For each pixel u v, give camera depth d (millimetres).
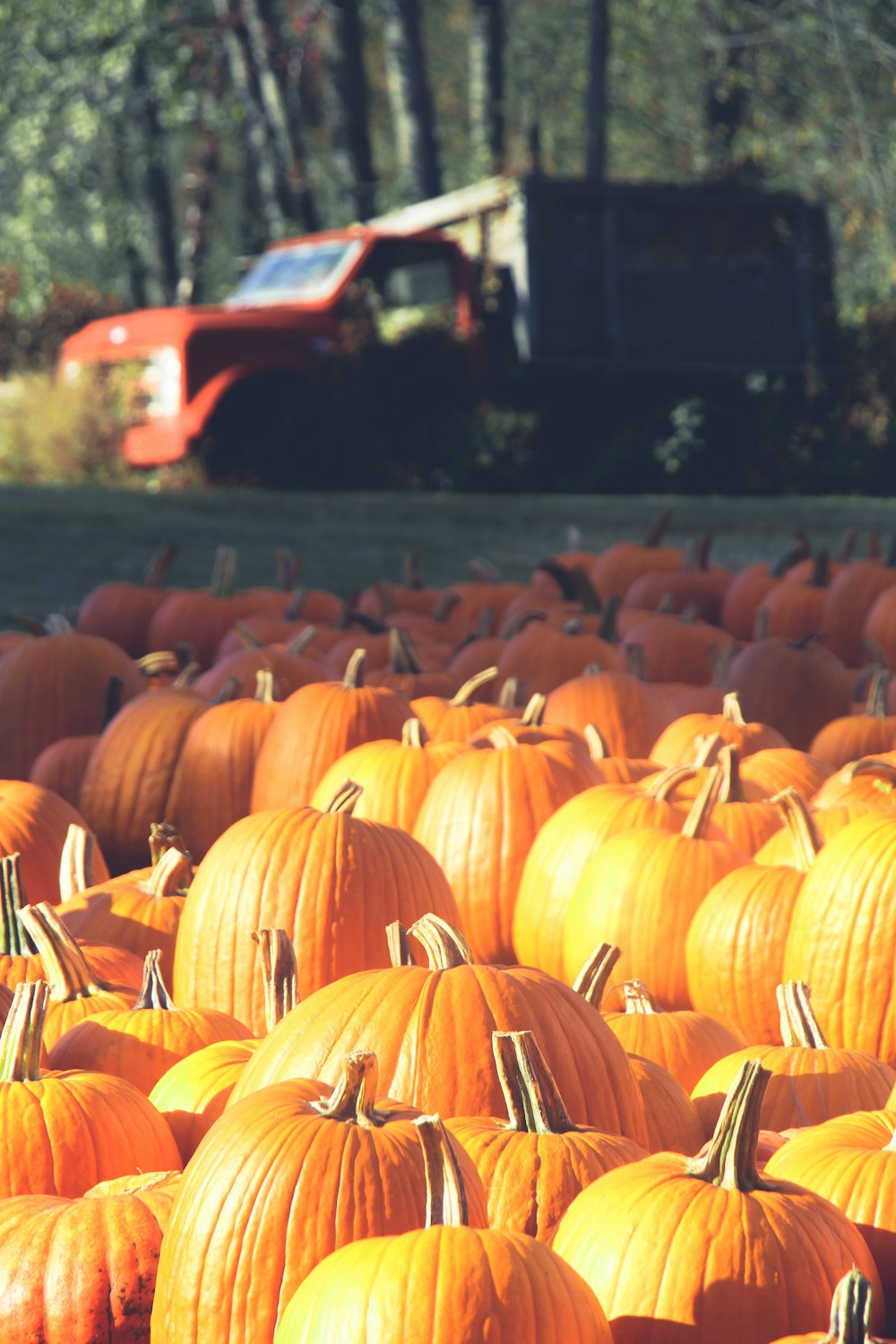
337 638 8078
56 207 30703
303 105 35875
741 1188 2445
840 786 5105
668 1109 3207
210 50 31375
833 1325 2072
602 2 30844
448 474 20219
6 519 14359
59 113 28828
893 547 9359
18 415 20547
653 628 8094
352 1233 2400
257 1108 2572
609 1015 3709
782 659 7438
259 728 6074
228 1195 2451
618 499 19125
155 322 19141
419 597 9578
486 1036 2873
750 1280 2316
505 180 22062
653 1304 2322
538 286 21906
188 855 4586
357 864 4043
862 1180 2695
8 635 8055
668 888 4492
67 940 3703
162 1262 2514
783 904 4289
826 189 28812
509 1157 2588
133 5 27922
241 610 8688
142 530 14320
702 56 32500
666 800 4902
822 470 22484
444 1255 2168
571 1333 2158
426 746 5555
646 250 22469
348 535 14742
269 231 33344
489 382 21484
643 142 37906
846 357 23609
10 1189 2852
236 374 18766
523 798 5074
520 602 8930
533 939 4816
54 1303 2623
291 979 3361
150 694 6445
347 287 19938
